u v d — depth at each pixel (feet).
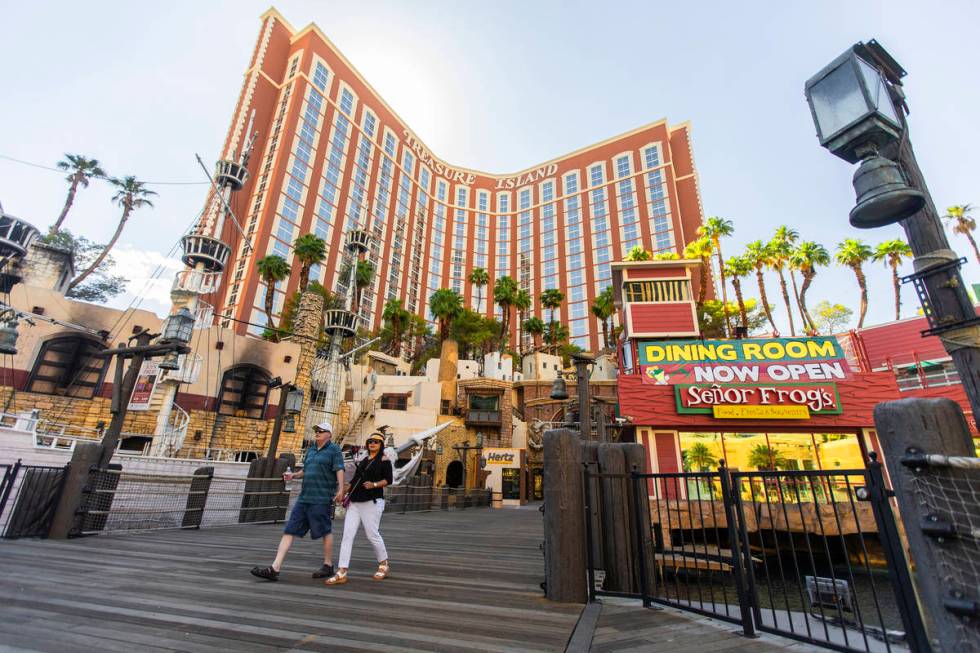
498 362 169.89
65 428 68.95
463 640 10.28
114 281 140.67
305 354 100.53
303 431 94.58
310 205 233.35
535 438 127.13
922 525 6.78
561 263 325.01
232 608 12.09
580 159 351.67
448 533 36.96
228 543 24.57
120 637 9.61
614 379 138.72
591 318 292.61
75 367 72.79
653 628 11.95
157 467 48.29
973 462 6.29
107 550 20.47
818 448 57.31
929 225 11.53
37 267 80.69
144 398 69.10
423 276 314.96
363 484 16.57
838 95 10.78
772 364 61.77
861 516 50.75
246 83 244.63
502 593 15.15
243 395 89.30
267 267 142.92
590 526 15.21
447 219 351.05
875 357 86.63
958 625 6.23
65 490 23.84
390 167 304.50
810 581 20.27
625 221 310.04
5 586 13.37
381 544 16.71
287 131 231.30
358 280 165.78
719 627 12.05
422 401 133.28
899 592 8.30
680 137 328.49
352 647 9.57
